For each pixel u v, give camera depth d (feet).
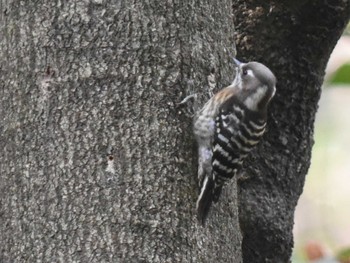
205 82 36.52
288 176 46.11
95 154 34.47
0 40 36.04
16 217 35.04
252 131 37.19
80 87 34.68
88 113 34.63
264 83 37.91
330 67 72.64
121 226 34.22
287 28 45.52
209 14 36.83
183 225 35.01
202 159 36.04
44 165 34.68
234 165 36.78
